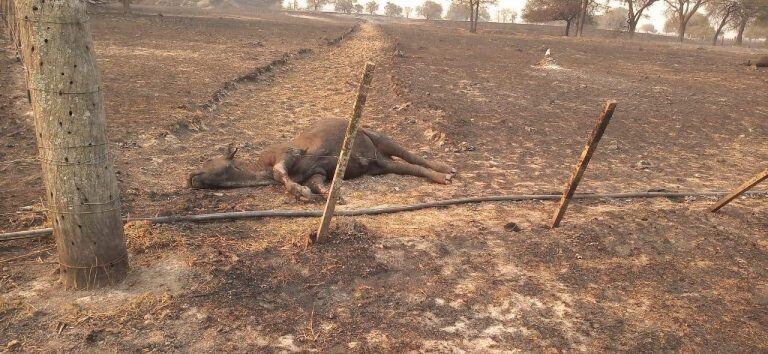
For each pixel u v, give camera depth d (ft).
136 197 23.35
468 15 458.91
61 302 15.34
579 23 198.39
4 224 19.81
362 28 181.37
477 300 16.78
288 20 198.49
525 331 15.39
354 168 27.14
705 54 126.11
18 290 15.88
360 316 15.64
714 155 37.24
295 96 49.88
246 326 14.83
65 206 15.02
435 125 39.01
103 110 15.10
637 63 97.60
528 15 216.54
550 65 83.46
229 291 16.24
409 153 29.07
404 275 17.98
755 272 19.49
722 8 213.46
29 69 14.14
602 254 20.18
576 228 22.18
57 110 14.20
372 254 19.02
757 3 204.13
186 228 20.53
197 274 16.96
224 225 21.15
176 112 37.96
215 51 76.28
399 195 25.90
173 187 25.17
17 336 13.98
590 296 17.34
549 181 29.37
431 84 59.77
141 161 28.32
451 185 27.78
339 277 17.47
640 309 16.74
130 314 14.92
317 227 20.79
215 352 13.80
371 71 17.20
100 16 119.65
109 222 15.67
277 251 18.86
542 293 17.38
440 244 20.29
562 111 49.93
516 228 21.81
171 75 53.67
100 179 15.17
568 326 15.71
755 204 26.66
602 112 19.04
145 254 18.07
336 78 61.57
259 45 88.69
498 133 39.58
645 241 21.47
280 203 23.79
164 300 15.49
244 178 25.41
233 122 38.73
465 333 15.17
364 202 24.61
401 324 15.38
